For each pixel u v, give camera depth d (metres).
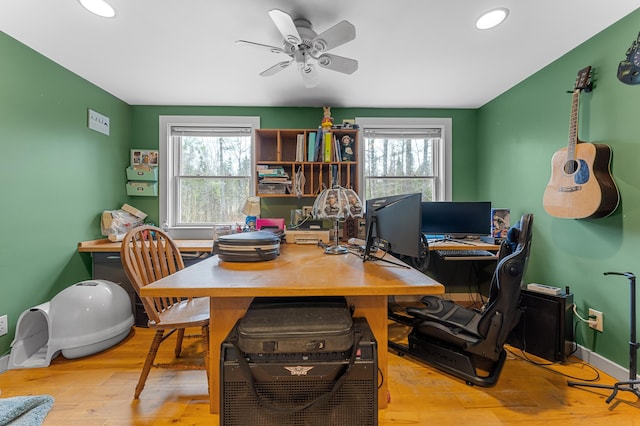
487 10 1.65
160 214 3.12
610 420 1.41
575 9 1.62
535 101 2.39
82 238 2.50
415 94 2.85
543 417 1.43
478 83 2.60
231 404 1.10
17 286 1.96
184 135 3.18
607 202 1.71
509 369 1.85
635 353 1.55
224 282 1.11
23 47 1.98
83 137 2.50
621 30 1.70
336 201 1.88
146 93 2.82
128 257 1.52
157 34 1.88
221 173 3.22
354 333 1.12
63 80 2.30
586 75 1.86
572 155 1.86
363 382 1.12
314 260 1.57
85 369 1.86
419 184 3.29
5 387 1.67
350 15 1.69
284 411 1.01
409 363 1.93
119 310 2.19
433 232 2.81
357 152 2.94
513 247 1.70
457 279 3.16
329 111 2.92
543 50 2.05
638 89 1.62
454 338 1.73
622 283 1.71
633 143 1.64
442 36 1.90
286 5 1.60
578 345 1.97
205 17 1.71
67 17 1.71
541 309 1.99
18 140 1.96
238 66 2.29
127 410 1.48
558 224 2.16
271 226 2.44
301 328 1.06
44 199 2.15
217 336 1.35
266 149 3.17
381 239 1.52
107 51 2.08
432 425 1.37
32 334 2.01
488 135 3.04
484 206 2.68
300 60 1.86
